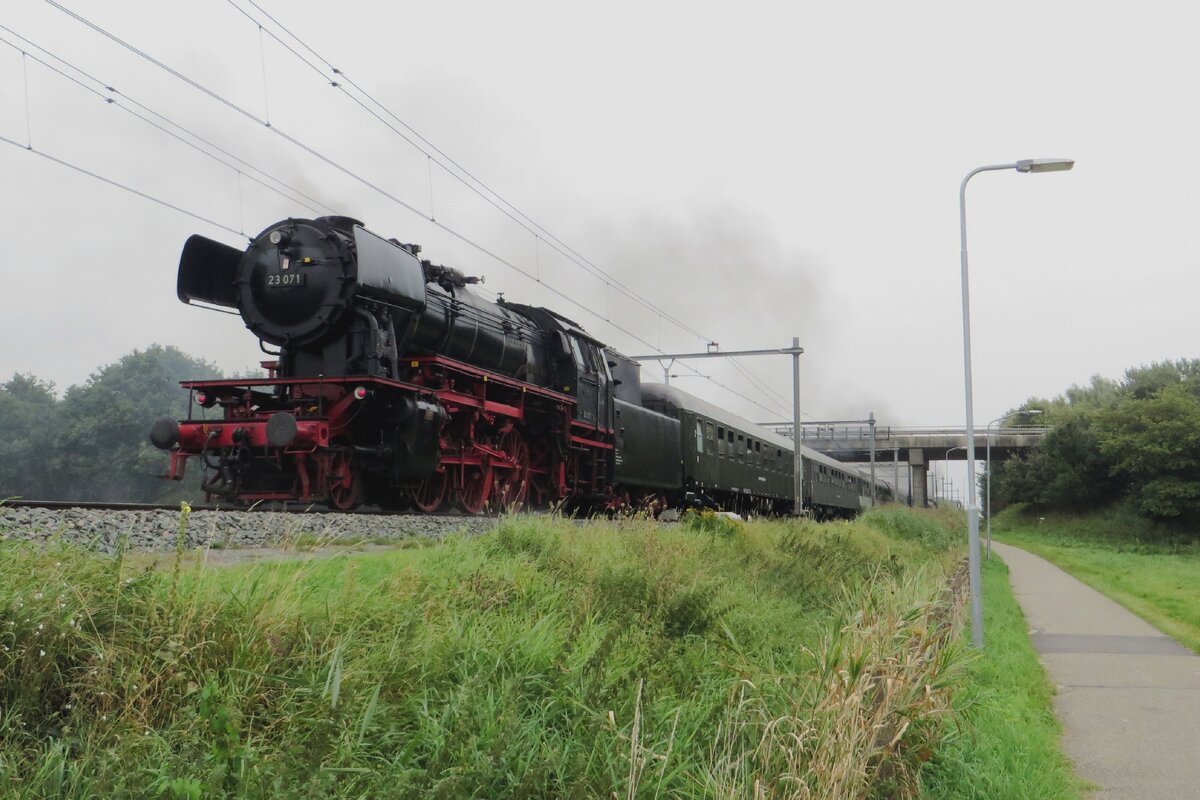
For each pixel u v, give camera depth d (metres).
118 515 9.33
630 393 24.55
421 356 15.35
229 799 3.55
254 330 15.07
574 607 7.12
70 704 4.12
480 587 7.03
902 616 6.64
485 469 16.81
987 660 9.93
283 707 4.46
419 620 5.63
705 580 9.01
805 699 5.47
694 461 26.42
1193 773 6.50
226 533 9.44
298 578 5.60
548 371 20.08
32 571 4.67
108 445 56.97
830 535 18.36
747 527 15.69
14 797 3.42
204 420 13.94
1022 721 7.41
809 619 9.56
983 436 74.12
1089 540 61.22
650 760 4.68
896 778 5.10
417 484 15.07
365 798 3.90
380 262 14.86
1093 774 6.48
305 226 14.98
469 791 4.01
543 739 4.74
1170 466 59.31
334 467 14.04
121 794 3.36
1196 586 24.41
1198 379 80.50
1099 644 13.11
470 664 5.27
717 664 6.71
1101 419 67.94
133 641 4.54
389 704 4.69
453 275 17.30
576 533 10.55
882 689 5.29
